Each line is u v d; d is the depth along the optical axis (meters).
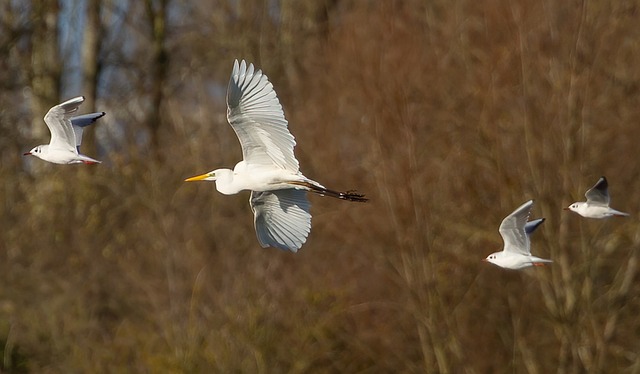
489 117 25.58
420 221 24.61
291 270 24.75
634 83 26.02
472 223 25.25
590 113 25.47
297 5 37.84
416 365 25.08
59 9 36.03
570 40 25.56
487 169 25.59
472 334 25.33
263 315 23.52
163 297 24.34
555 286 24.30
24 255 27.62
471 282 25.38
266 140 13.23
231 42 36.88
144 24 38.59
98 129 34.09
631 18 26.41
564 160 24.53
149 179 26.70
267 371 23.34
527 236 15.20
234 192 13.46
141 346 23.86
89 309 25.80
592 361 24.39
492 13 26.75
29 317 25.45
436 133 26.34
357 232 25.42
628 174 25.69
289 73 35.00
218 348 23.12
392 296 25.09
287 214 14.26
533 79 25.45
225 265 24.48
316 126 28.42
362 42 27.78
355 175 26.41
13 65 34.62
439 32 28.41
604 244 25.23
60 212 28.58
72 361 24.12
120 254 26.59
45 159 14.41
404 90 25.64
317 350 23.91
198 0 38.31
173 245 24.69
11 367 25.38
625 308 25.20
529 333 25.47
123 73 37.66
